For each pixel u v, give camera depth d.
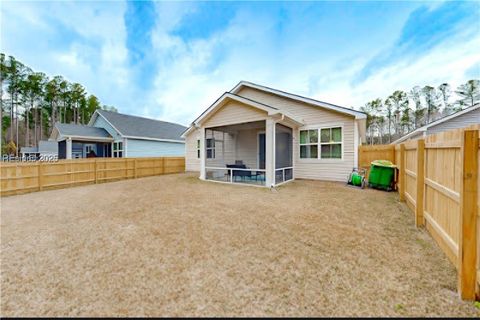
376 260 2.52
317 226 3.68
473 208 1.83
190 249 2.85
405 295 1.91
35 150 20.45
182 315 1.70
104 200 5.79
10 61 24.59
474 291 1.81
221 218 4.14
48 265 2.46
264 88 10.43
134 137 16.12
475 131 1.86
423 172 3.60
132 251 2.80
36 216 4.35
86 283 2.12
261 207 4.92
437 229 2.90
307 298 1.89
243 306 1.80
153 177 11.21
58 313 1.73
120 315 1.70
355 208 4.82
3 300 1.87
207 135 11.29
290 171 9.37
